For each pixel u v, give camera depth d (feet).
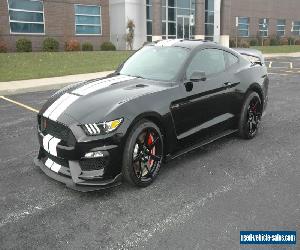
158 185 13.46
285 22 161.17
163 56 16.24
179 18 104.53
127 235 10.28
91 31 94.53
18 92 35.68
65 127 12.25
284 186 13.29
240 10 138.62
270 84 39.22
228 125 17.57
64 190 13.15
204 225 10.73
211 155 16.58
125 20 96.63
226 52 17.94
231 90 17.16
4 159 16.42
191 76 14.48
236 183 13.58
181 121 14.56
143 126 12.72
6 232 10.47
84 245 9.83
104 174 12.12
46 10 84.28
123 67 17.02
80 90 14.10
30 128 21.77
